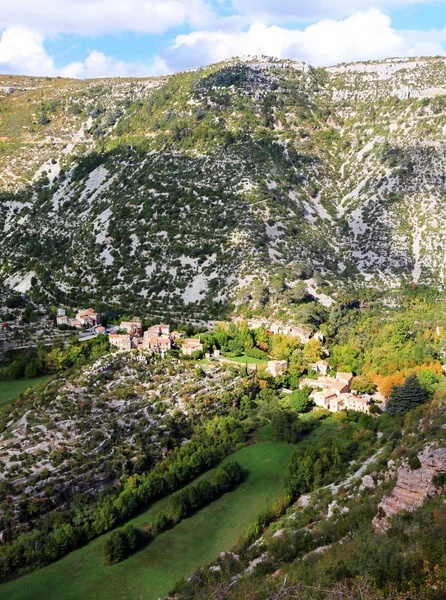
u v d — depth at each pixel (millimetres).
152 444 149625
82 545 120750
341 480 127625
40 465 133375
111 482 137875
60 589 108438
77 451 138875
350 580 80125
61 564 115312
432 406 149625
